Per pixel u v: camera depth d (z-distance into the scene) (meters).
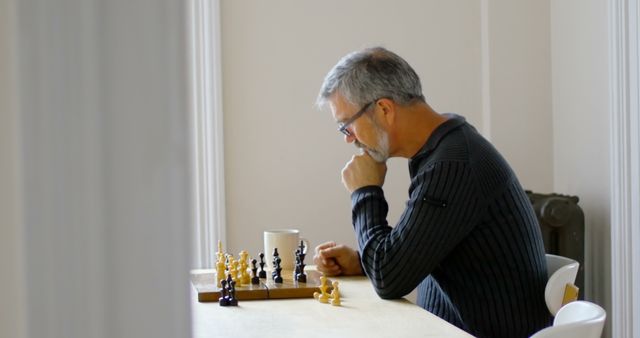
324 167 3.45
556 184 3.56
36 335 0.43
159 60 0.43
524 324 1.88
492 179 1.88
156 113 0.43
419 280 1.83
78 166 0.43
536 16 3.54
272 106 3.41
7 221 0.42
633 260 3.00
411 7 3.50
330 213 3.46
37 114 0.42
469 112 3.55
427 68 3.52
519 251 1.88
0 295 0.42
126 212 0.43
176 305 0.44
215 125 3.32
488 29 3.51
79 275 0.43
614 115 3.03
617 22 3.00
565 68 3.46
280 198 3.43
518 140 3.54
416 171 1.98
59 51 0.42
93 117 0.43
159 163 0.43
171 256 0.44
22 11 0.42
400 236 1.83
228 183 3.40
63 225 0.43
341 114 2.01
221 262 1.95
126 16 0.43
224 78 3.38
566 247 3.16
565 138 3.48
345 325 1.51
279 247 2.17
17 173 0.42
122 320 0.44
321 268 2.13
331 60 3.44
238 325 1.52
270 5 3.40
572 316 1.44
